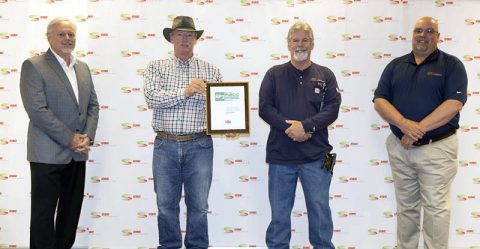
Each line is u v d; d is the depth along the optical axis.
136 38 4.04
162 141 3.66
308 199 3.58
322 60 4.08
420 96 3.58
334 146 4.11
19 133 4.11
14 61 4.09
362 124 4.10
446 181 3.57
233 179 4.14
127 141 4.09
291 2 4.05
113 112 4.07
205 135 3.70
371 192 4.12
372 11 4.05
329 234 3.58
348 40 4.06
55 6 4.09
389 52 4.06
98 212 4.09
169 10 4.05
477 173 4.11
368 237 4.13
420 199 3.77
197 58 3.85
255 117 4.12
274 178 3.60
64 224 3.67
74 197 3.66
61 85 3.51
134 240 4.11
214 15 4.06
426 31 3.58
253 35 4.07
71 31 3.54
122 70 4.05
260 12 4.06
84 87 3.68
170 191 3.68
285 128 3.42
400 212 3.79
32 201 3.49
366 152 4.11
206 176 3.70
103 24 4.04
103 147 4.08
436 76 3.55
